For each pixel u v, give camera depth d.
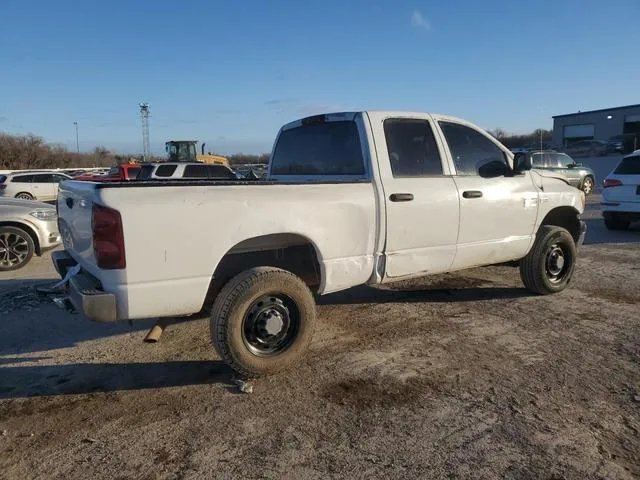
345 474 2.87
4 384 4.04
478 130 5.49
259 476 2.86
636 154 11.33
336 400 3.70
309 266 4.59
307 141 5.29
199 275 3.69
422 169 4.88
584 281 6.93
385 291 6.51
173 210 3.56
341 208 4.27
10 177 24.41
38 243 8.48
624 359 4.34
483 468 2.90
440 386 3.89
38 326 5.38
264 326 3.96
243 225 3.81
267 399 3.74
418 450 3.08
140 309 3.55
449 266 5.11
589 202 18.86
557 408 3.54
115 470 2.93
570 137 54.69
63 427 3.40
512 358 4.39
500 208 5.39
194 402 3.71
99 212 3.42
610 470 2.86
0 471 2.93
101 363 4.43
